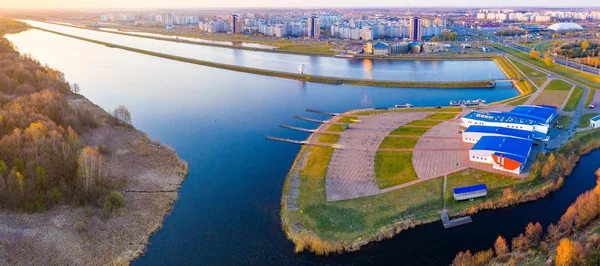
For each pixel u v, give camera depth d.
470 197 188.38
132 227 173.12
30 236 155.75
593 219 161.75
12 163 184.88
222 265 154.50
